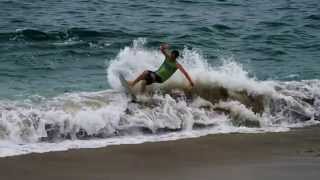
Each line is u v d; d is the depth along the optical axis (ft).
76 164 60.44
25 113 72.28
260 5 235.20
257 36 165.17
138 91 85.05
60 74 106.11
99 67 115.24
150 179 55.88
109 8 200.44
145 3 218.38
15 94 86.22
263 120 84.64
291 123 85.92
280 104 89.15
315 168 60.59
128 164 61.11
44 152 64.39
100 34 149.59
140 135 74.49
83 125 72.79
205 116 81.97
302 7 234.79
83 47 135.44
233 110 84.43
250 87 90.07
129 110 78.69
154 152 66.49
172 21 180.75
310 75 116.88
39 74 105.09
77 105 78.28
